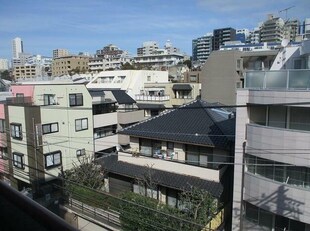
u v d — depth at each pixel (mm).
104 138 24906
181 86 36250
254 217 11438
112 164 15859
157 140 15156
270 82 10539
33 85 20938
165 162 14242
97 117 24453
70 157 21844
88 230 13594
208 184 12711
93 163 17000
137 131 15461
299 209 9852
